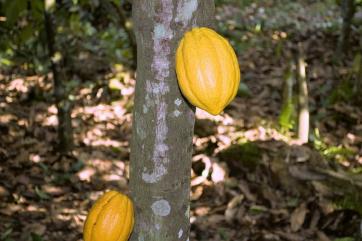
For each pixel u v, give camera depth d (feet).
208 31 5.92
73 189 18.24
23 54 28.94
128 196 7.20
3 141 20.83
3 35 25.12
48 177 18.76
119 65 29.04
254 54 33.58
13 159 19.63
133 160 7.01
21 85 26.71
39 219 16.29
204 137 21.48
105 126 23.25
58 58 19.15
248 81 29.09
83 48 30.66
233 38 36.40
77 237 15.58
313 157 18.58
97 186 18.49
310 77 28.91
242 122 22.97
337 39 36.73
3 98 25.29
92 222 6.53
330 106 24.61
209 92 5.66
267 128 22.39
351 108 23.89
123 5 30.53
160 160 6.81
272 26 41.39
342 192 16.40
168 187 6.91
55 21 18.84
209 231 15.78
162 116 6.67
